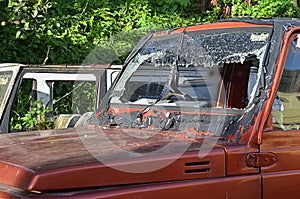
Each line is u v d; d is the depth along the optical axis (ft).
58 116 22.22
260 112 12.16
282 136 12.33
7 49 31.22
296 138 12.56
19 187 9.79
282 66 12.62
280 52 12.75
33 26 31.22
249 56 13.56
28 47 31.71
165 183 10.75
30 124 22.40
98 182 10.07
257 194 11.76
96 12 35.19
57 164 10.07
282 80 12.78
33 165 10.08
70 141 12.14
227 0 41.83
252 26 13.89
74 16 34.12
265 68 12.71
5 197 9.78
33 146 11.68
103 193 9.99
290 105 12.84
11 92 20.42
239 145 11.76
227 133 12.26
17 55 31.50
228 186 11.39
